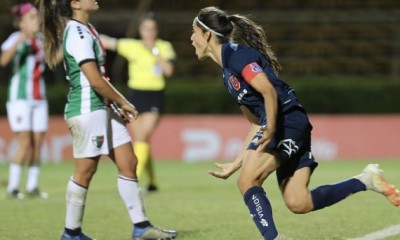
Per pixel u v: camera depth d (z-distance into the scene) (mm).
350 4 75250
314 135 57812
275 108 17344
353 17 72625
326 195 18781
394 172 45844
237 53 17984
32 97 35625
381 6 75062
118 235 23156
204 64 72875
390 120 57531
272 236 17922
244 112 19391
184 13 73375
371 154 57531
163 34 73688
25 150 35625
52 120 58500
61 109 61312
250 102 18391
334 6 75312
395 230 23469
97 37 21312
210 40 18750
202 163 56156
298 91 62094
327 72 72250
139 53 38031
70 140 58250
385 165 51406
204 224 25375
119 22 71625
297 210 18734
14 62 36156
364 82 62219
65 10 21094
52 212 29203
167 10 74500
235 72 18062
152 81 37875
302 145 18516
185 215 27812
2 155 58094
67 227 21250
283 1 75938
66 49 20891
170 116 60906
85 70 20453
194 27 18984
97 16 70812
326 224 24891
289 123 18219
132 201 21719
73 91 21156
